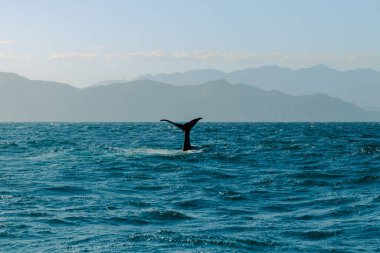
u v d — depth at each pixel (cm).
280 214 2370
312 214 2348
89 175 3784
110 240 1861
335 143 7300
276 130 15200
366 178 3422
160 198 2786
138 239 1873
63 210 2417
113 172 3956
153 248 1752
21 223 2133
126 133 12344
